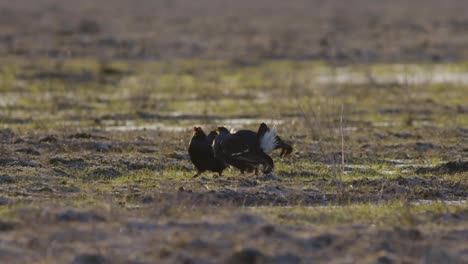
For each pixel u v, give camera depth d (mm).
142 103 118750
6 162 67688
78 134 84688
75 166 67562
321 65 182375
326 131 86812
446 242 43062
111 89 136375
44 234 42031
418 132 92500
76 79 146875
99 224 44344
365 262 39125
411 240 43000
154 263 38375
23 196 54562
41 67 157375
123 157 71938
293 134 86625
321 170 68312
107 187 58844
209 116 107875
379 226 46000
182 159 72812
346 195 56875
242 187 58375
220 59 192250
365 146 81688
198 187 57938
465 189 61656
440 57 199875
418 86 143375
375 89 134625
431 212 50469
